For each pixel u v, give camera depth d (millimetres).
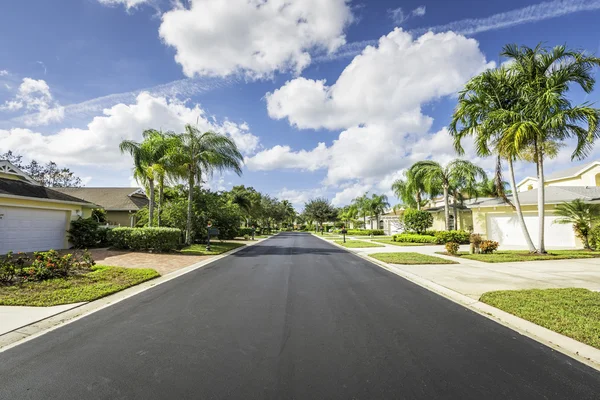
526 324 4727
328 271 9945
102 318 4953
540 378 3096
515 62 13422
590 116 11688
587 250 15359
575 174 25844
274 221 70750
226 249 17156
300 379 3047
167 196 22781
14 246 12414
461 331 4438
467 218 31047
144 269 9352
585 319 4750
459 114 14570
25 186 14297
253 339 4078
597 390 2879
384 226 46688
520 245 19859
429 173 24438
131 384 2938
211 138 18359
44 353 3625
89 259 8891
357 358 3527
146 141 16812
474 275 8969
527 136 12336
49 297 5949
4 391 2809
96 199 28172
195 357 3529
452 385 2953
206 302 5977
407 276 9078
